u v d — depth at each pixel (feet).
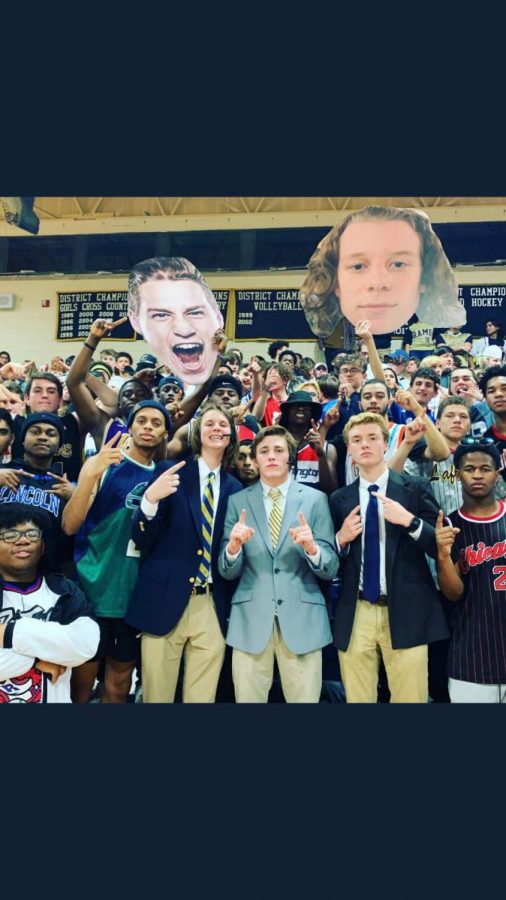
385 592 8.50
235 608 8.53
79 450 11.15
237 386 11.69
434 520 8.78
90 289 17.84
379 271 15.40
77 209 18.31
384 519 8.68
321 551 8.27
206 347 15.08
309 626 8.38
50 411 11.16
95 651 7.89
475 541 8.68
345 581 8.68
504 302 15.56
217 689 9.38
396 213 15.37
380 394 10.68
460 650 8.54
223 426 8.84
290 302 16.58
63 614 7.94
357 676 8.44
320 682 8.48
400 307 15.42
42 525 8.07
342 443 10.90
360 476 8.99
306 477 10.76
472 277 15.83
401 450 9.71
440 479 9.87
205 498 8.82
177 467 8.28
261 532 8.64
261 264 17.48
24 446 9.28
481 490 8.67
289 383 14.20
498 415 10.48
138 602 8.50
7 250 18.38
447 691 9.43
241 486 9.21
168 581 8.47
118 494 8.98
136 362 17.35
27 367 14.82
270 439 8.72
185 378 15.01
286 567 8.54
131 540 8.82
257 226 17.58
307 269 16.06
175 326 15.19
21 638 7.59
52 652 7.68
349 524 8.38
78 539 9.05
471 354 15.42
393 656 8.40
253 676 8.30
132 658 8.87
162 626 8.34
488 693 8.35
